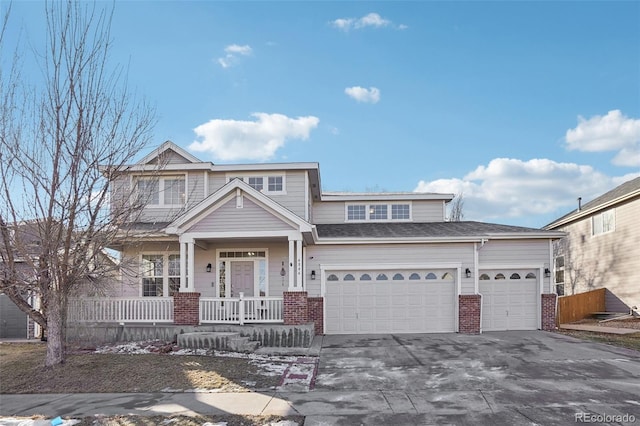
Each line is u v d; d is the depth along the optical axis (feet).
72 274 38.55
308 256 62.13
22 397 33.35
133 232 46.70
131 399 31.83
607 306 82.69
